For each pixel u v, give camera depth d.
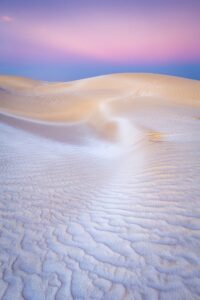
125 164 7.31
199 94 34.41
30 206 5.02
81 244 3.30
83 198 5.15
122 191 4.98
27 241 3.61
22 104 33.94
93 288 2.42
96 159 9.46
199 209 3.46
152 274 2.40
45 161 9.25
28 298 2.46
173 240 2.88
